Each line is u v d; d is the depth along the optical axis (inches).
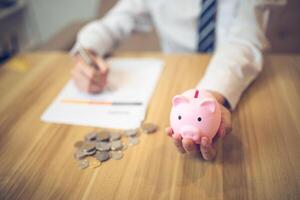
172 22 36.0
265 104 20.2
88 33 31.5
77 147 17.9
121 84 24.7
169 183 14.8
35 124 20.6
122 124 19.6
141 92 23.1
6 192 15.3
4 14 73.1
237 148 16.6
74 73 25.1
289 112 19.3
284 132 17.5
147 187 14.7
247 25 27.1
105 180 15.4
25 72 28.3
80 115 21.1
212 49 33.6
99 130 19.3
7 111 22.5
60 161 17.0
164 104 21.3
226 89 19.8
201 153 16.2
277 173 14.8
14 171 16.6
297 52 45.5
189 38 35.9
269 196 13.6
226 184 14.4
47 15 82.9
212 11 31.7
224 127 15.7
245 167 15.3
